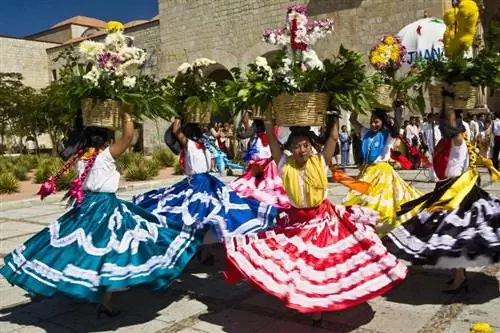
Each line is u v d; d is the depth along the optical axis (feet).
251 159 24.47
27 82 140.26
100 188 14.67
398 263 13.03
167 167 71.05
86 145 15.08
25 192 49.37
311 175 13.42
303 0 77.56
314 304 12.10
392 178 19.31
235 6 87.45
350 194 19.74
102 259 13.55
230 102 15.89
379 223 16.06
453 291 15.97
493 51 15.53
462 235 14.61
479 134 50.29
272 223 18.01
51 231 14.55
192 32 93.97
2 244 26.14
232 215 17.54
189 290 17.49
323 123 13.57
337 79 13.12
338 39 73.46
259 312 15.25
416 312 14.66
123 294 17.30
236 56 88.22
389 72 18.99
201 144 18.57
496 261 14.55
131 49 15.20
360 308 15.11
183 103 18.45
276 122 13.87
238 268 12.71
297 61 15.37
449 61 15.43
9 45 136.98
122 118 14.71
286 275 12.61
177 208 17.58
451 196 15.15
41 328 14.76
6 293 18.08
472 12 15.01
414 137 50.01
